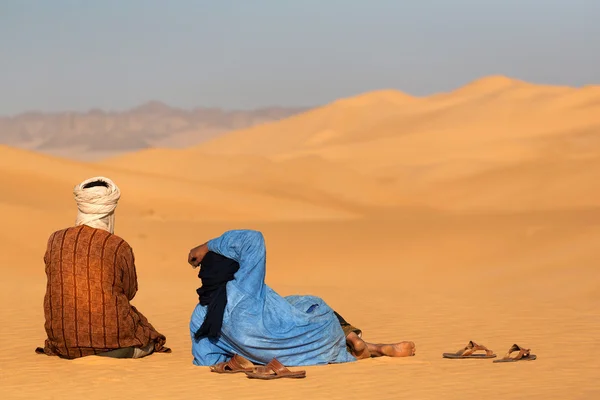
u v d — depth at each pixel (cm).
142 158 14812
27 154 8919
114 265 1334
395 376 1160
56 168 8644
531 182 11456
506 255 4438
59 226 5250
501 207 10731
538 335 1501
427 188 12125
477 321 1694
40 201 7469
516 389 1064
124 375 1207
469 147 15350
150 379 1177
